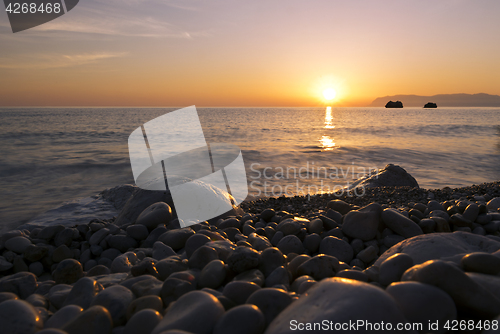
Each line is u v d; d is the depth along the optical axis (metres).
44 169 10.89
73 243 3.24
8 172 10.34
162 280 2.08
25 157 13.05
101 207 5.99
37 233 3.49
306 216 3.95
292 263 2.20
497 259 1.55
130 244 3.12
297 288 1.77
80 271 2.44
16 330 1.42
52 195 7.70
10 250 3.03
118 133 24.91
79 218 5.34
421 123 48.75
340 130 33.75
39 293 2.20
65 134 23.77
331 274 2.02
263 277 1.90
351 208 3.70
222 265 1.97
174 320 1.33
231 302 1.51
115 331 1.48
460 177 10.08
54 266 2.91
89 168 11.23
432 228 2.86
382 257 2.18
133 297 1.76
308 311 1.21
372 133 29.75
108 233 3.26
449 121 55.75
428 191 6.11
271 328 1.22
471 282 1.32
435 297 1.27
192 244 2.49
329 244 2.68
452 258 1.83
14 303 1.54
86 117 55.72
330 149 16.78
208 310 1.34
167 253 2.69
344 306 1.15
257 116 85.56
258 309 1.31
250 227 3.28
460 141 21.42
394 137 25.23
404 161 12.97
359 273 1.82
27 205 6.71
